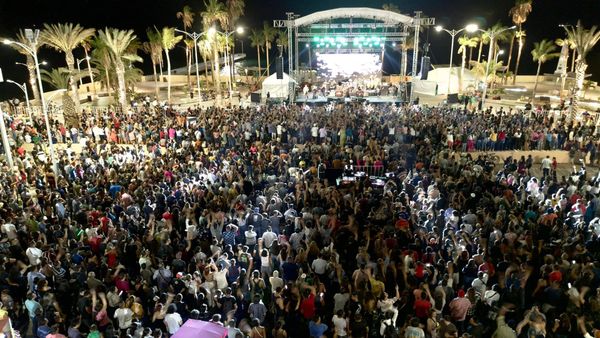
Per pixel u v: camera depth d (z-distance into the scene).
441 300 9.98
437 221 14.28
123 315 9.66
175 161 21.16
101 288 10.38
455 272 11.54
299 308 10.29
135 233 14.12
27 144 29.91
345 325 9.36
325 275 11.91
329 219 13.97
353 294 10.27
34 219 14.73
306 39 45.75
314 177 19.20
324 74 49.94
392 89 47.00
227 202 16.38
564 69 48.28
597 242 13.41
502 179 19.45
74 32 39.50
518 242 12.59
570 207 16.42
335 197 16.31
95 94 53.09
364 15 42.09
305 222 13.94
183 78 69.56
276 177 18.75
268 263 11.96
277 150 23.53
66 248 12.84
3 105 41.44
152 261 12.18
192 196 16.95
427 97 49.94
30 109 38.03
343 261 13.13
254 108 35.69
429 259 11.77
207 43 51.12
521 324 9.23
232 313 9.49
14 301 11.49
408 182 17.56
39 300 10.84
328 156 22.14
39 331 9.09
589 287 10.67
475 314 10.18
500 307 9.77
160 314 9.82
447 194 17.09
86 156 22.75
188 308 10.62
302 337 10.10
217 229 14.25
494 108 43.91
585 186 17.41
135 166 21.11
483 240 12.70
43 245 12.79
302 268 11.79
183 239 14.03
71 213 16.36
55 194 16.86
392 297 11.34
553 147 27.30
